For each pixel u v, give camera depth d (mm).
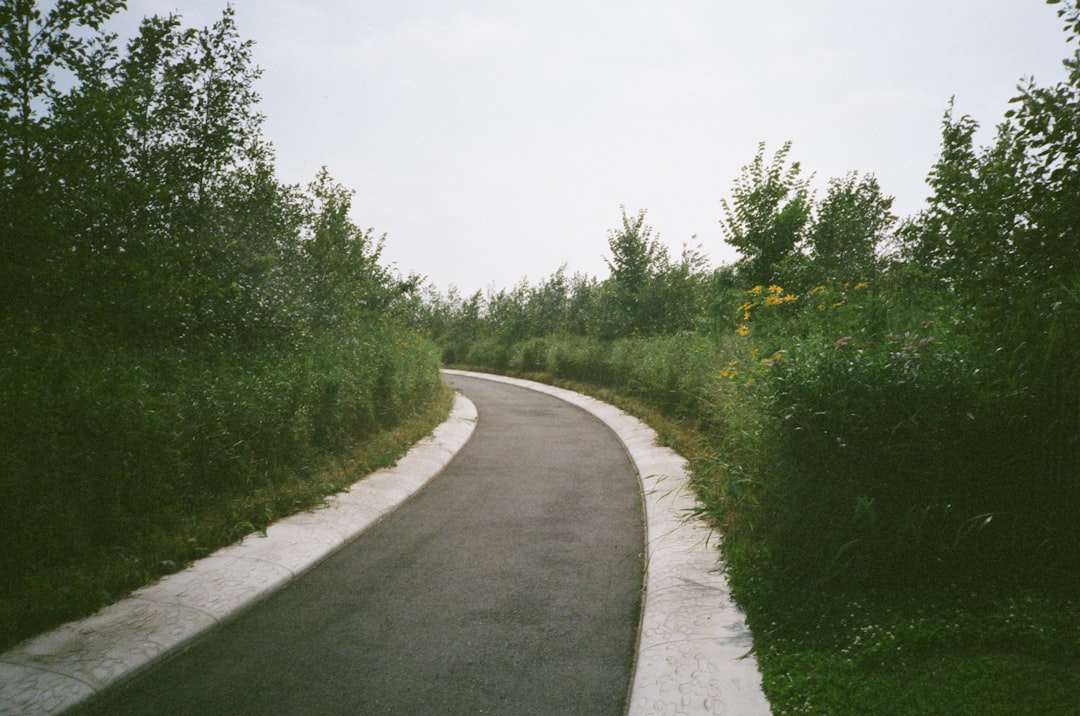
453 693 3402
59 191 6672
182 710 3232
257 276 9555
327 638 4043
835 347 4957
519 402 18297
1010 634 3195
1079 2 4215
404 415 12062
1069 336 4047
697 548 5316
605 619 4344
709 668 3408
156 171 8766
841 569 4035
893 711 2740
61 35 6820
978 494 4191
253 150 10055
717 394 8562
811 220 14000
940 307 5824
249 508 6137
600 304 24031
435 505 7391
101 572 4574
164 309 7230
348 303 13031
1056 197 4352
